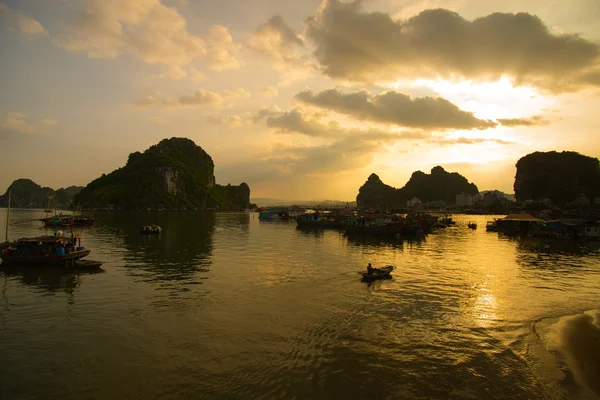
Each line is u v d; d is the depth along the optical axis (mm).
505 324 18078
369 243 52844
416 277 28266
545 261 37750
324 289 24094
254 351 14602
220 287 24453
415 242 55500
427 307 20516
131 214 150625
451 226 103062
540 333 17016
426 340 15945
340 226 82250
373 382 12484
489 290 24609
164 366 13367
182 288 24109
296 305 20516
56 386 12062
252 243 51219
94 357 14023
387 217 73938
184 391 11805
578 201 181375
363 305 20641
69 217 85000
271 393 11742
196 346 15016
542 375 13227
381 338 16047
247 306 20297
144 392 11734
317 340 15734
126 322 17703
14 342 15328
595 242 57844
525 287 25750
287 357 14133
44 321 17812
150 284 25125
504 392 12141
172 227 81500
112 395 11578
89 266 30094
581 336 16703
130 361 13727
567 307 21109
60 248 30484
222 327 17094
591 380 12977
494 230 81500
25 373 12828
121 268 30781
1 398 11375
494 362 14094
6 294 22438
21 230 69188
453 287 25203
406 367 13539
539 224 76875
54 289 23656
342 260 36000
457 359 14250
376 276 27109
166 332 16453
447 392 12031
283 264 33406
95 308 19828
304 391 11875
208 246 47000
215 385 12156
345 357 14211
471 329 17328
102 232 65562
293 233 70125
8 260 29844
